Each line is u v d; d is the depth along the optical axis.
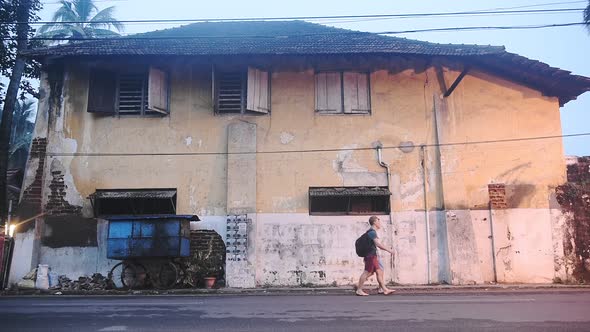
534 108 15.41
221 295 11.78
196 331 6.43
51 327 6.80
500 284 13.90
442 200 14.65
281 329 6.50
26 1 17.08
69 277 14.20
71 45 15.09
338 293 12.05
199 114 15.11
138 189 14.73
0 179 15.97
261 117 15.09
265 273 14.23
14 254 14.07
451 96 15.31
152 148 14.92
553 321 6.90
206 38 15.53
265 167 14.84
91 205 14.60
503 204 14.77
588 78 14.68
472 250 14.26
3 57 17.39
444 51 14.13
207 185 14.74
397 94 15.31
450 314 7.49
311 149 14.95
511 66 15.00
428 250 14.41
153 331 6.46
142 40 15.52
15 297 11.95
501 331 6.27
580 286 13.48
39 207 14.45
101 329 6.62
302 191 14.73
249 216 14.33
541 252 14.52
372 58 15.07
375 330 6.37
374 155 14.98
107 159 14.87
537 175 15.02
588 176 15.11
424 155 14.99
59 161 14.82
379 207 14.83
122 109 15.18
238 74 15.43
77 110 15.08
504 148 15.12
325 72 15.46
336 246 14.39
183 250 13.26
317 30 17.17
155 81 14.80
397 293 11.38
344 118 15.15
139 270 13.44
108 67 15.08
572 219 14.73
